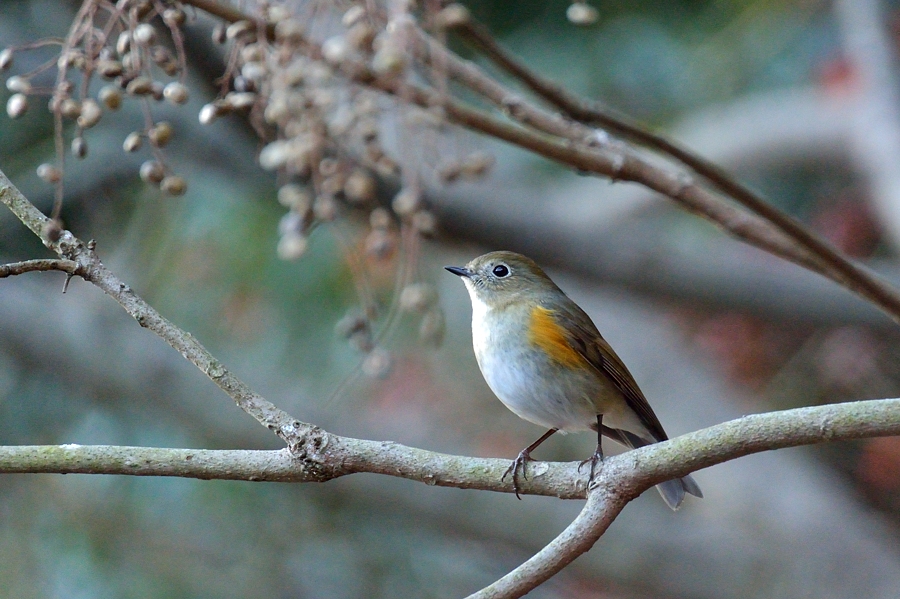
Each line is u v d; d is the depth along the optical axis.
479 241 11.77
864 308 11.70
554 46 13.33
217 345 12.52
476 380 13.45
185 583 11.97
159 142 5.27
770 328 13.88
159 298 12.48
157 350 12.57
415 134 5.34
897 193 11.85
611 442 13.49
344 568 12.79
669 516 12.92
